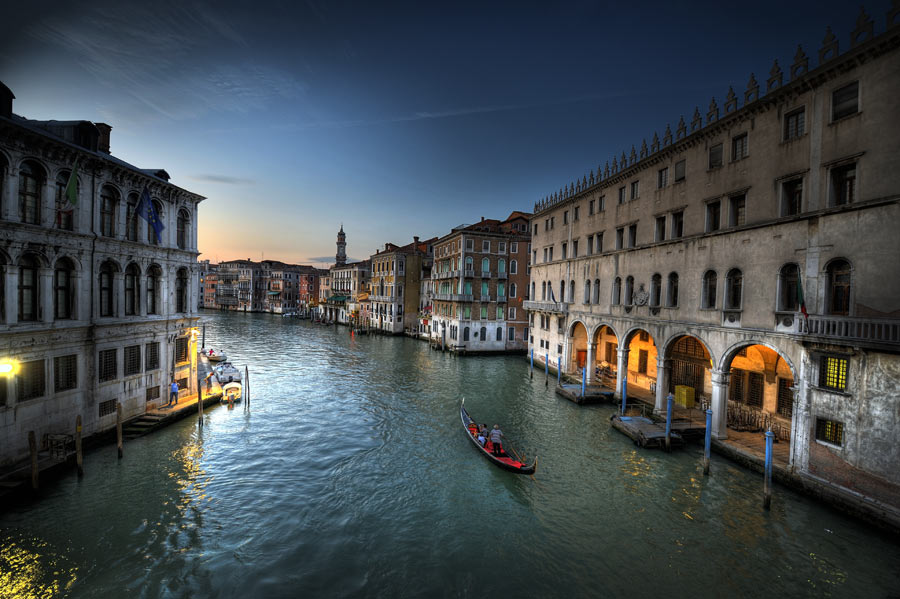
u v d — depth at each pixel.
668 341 21.50
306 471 16.36
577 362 32.88
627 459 17.67
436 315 54.31
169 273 20.92
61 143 14.80
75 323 15.80
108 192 17.64
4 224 13.36
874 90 13.05
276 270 111.69
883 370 12.41
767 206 16.48
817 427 14.20
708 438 16.02
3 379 13.54
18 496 13.12
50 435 15.01
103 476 14.94
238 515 13.19
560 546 12.02
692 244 20.09
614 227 26.64
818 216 14.45
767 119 16.64
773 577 10.76
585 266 29.84
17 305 13.89
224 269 123.06
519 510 13.84
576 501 14.39
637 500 14.42
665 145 22.47
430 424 22.09
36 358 14.55
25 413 14.18
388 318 65.75
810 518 13.08
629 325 24.62
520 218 51.91
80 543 11.45
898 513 11.87
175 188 20.91
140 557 11.05
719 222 18.84
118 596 9.75
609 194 27.36
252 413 23.25
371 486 15.30
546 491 15.05
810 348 14.28
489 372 36.38
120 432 16.33
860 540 11.98
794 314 14.87
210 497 14.15
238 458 17.25
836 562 11.21
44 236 14.62
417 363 40.66
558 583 10.59
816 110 14.80
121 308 18.06
